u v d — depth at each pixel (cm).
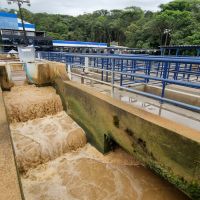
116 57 405
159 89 495
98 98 415
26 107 539
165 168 283
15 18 3612
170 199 332
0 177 188
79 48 2455
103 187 361
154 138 289
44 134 485
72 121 559
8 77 653
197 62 258
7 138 254
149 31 4297
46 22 6775
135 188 358
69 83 554
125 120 344
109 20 7581
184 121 373
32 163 411
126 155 443
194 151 235
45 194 346
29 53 795
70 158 445
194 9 4397
